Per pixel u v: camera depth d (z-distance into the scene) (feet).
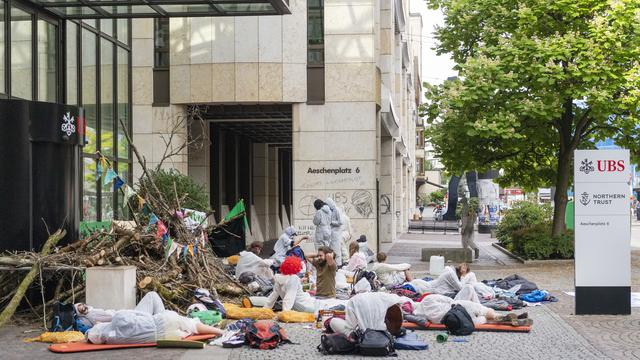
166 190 68.33
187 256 45.98
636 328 39.14
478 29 82.89
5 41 51.96
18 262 39.32
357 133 83.41
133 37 83.82
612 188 43.88
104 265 39.22
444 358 31.27
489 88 73.31
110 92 72.54
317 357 31.37
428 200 381.60
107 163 42.65
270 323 34.17
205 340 34.65
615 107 73.87
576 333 37.47
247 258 51.08
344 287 50.37
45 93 59.26
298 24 83.25
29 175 43.93
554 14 77.20
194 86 83.05
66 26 62.59
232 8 61.52
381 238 119.65
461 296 40.86
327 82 83.51
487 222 160.04
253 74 82.64
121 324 33.30
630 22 71.72
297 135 83.76
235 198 117.19
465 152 79.77
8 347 33.19
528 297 49.96
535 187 92.43
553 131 83.41
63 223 45.37
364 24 83.71
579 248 44.01
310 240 82.89
